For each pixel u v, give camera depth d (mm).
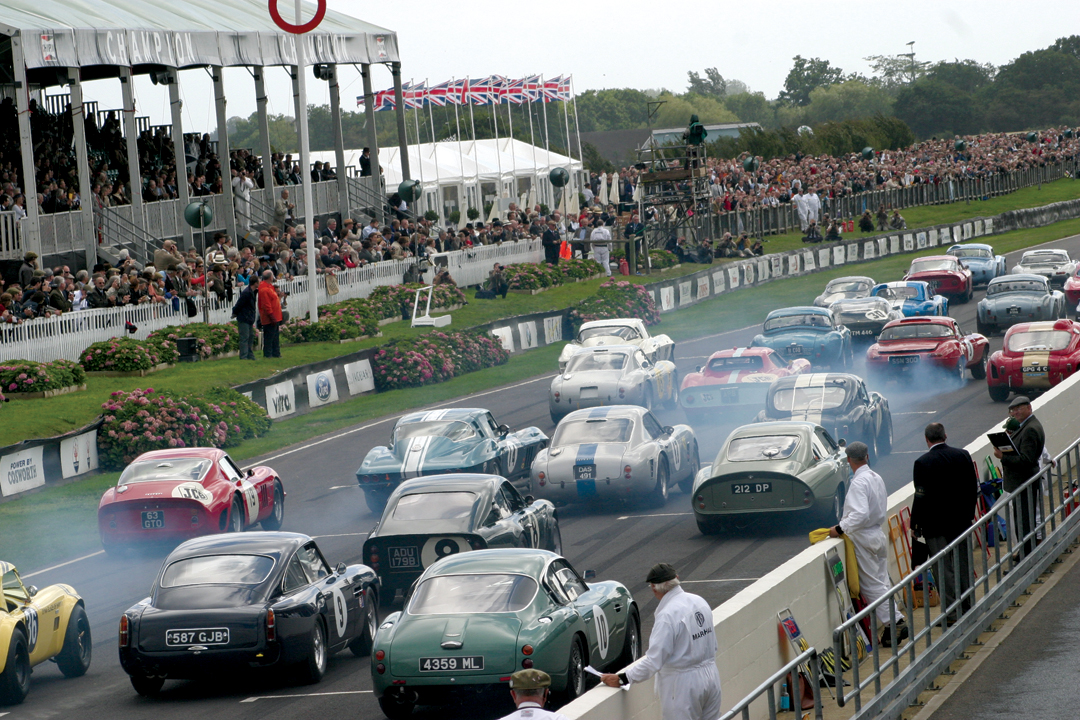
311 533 49812
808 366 69375
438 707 27609
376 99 152375
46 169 92438
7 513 55906
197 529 46094
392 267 109062
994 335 91938
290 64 113500
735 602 23500
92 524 53938
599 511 49812
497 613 25594
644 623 33250
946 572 28406
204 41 102188
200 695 30141
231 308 92125
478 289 113875
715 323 113625
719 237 146625
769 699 20172
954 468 29188
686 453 52375
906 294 98250
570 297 115438
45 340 75562
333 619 31469
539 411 74812
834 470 42906
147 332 84688
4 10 88000
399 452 51000
